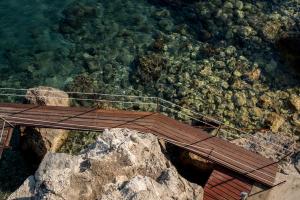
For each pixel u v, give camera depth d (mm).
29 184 18953
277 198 23391
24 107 26031
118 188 17906
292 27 33344
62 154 19516
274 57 32000
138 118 25562
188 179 25750
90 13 35312
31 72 31672
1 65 32062
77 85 30875
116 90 30766
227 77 30984
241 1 35406
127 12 35469
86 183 17922
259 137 27531
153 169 19938
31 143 26609
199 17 34750
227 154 24750
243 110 29297
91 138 28094
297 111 29031
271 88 30359
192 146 24781
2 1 36062
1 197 24984
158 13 35281
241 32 33406
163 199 18109
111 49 32906
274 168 24562
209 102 29781
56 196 17031
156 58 32062
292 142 27094
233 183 23922
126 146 19953
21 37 33719
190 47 32844
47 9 35594
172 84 30859
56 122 25172
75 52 32844
